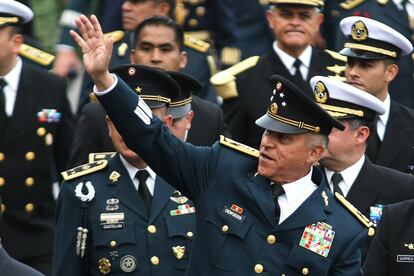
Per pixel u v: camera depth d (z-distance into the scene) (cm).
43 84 2920
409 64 3288
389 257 2381
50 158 2914
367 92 2800
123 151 2350
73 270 2334
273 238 2158
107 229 2334
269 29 3797
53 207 2912
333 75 3031
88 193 2348
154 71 2342
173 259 2334
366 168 2592
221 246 2153
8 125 2877
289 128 2150
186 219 2356
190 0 3578
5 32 2855
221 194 2167
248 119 2969
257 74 3005
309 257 2159
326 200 2192
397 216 2389
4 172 2864
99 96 2092
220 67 3609
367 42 2817
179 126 2517
